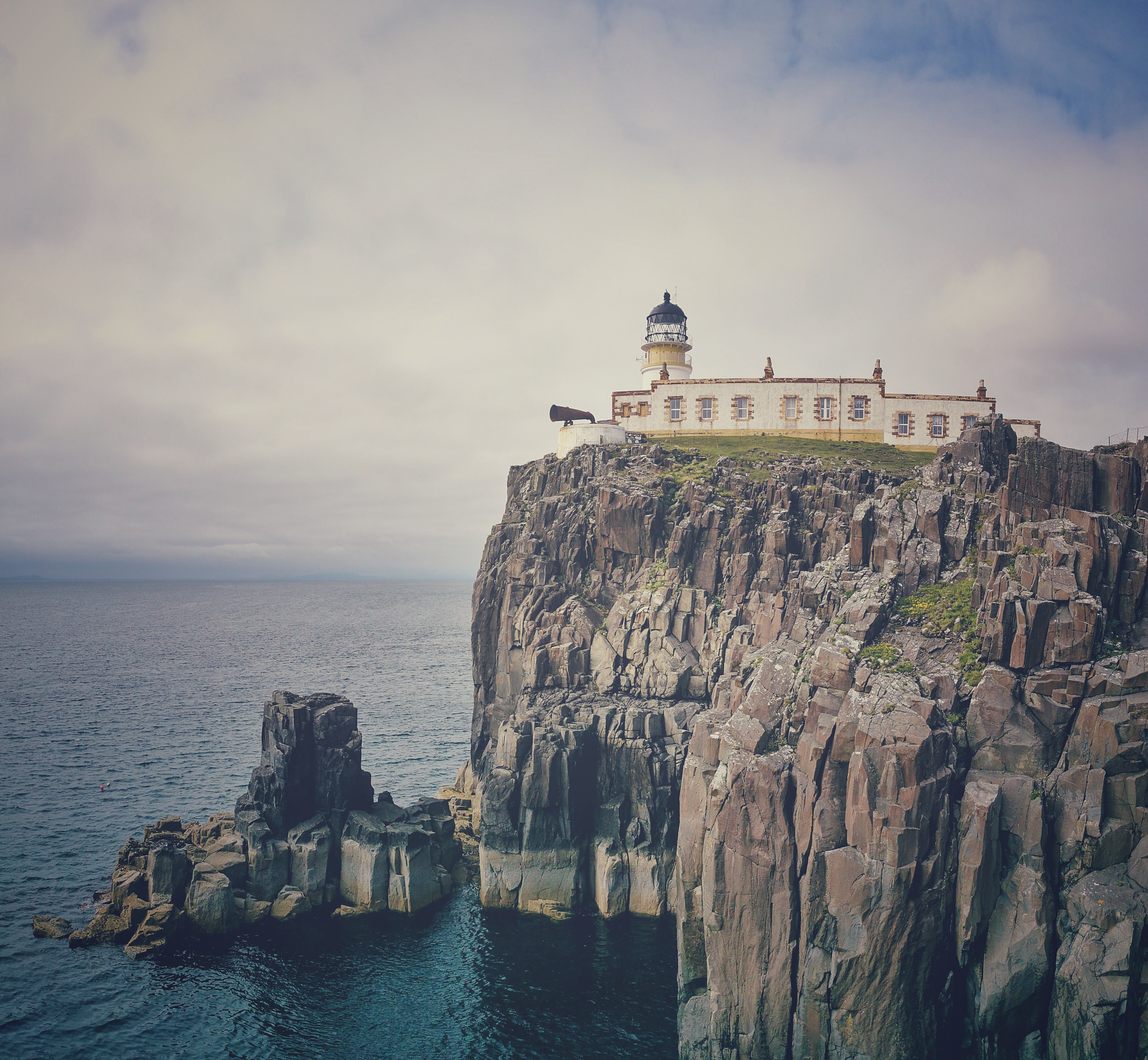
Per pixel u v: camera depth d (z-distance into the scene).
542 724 81.12
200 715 155.12
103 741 132.62
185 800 104.25
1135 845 49.34
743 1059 55.19
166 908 71.75
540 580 93.50
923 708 52.91
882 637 60.28
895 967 50.50
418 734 138.88
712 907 56.47
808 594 69.88
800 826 55.06
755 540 86.12
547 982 66.44
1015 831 51.22
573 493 99.50
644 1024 61.56
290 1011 62.66
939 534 65.75
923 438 116.19
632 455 102.19
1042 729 52.69
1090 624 53.09
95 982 65.06
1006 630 54.75
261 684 193.12
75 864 84.75
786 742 58.81
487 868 78.31
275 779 79.75
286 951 70.00
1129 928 46.38
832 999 52.12
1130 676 51.41
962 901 50.50
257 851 76.06
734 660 76.88
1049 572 55.47
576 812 77.88
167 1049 58.31
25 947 69.19
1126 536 57.09
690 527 87.44
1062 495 61.12
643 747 77.81
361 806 83.25
